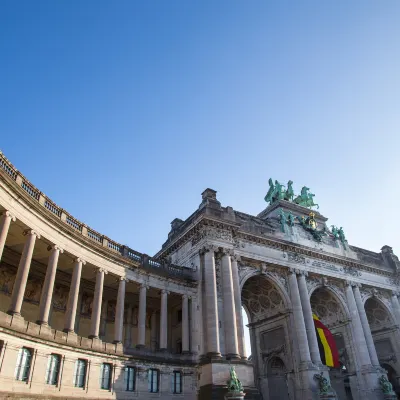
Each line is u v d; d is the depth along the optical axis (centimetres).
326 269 6731
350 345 6656
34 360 3086
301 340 5625
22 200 3212
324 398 5159
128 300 5297
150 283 4847
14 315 2995
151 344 5403
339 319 6981
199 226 5509
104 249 4269
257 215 7550
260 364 6431
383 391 6081
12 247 3809
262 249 5984
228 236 5572
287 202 7194
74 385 3488
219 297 5072
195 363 4694
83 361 3678
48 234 3569
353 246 7694
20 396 2862
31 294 4144
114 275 4459
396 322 7431
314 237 6950
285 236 6469
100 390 3722
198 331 4894
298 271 6231
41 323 3297
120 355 4038
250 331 6838
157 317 5647
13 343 2894
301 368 5481
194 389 4541
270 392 6119
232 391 4181
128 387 4031
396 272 7862
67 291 4578
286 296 5997
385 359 7469
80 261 3994
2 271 3819
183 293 5125
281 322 6159
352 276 7106
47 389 3177
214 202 5809
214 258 5294
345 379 7162
